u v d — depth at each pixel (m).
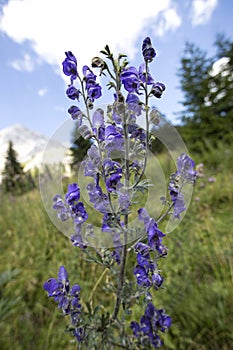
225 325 2.35
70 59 1.15
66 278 1.34
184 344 2.30
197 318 2.47
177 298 2.58
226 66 23.16
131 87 1.10
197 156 9.96
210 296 2.62
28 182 5.78
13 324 2.60
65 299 1.32
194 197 4.07
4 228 4.98
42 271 3.37
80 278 2.97
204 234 3.70
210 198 4.96
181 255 3.04
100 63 1.11
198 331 2.42
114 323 1.48
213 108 22.16
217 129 19.88
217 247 3.24
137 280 1.29
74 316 1.35
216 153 8.70
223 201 5.00
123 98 1.12
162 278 1.21
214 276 2.95
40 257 3.60
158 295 2.62
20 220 4.95
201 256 3.22
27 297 3.04
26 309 2.79
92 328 1.38
